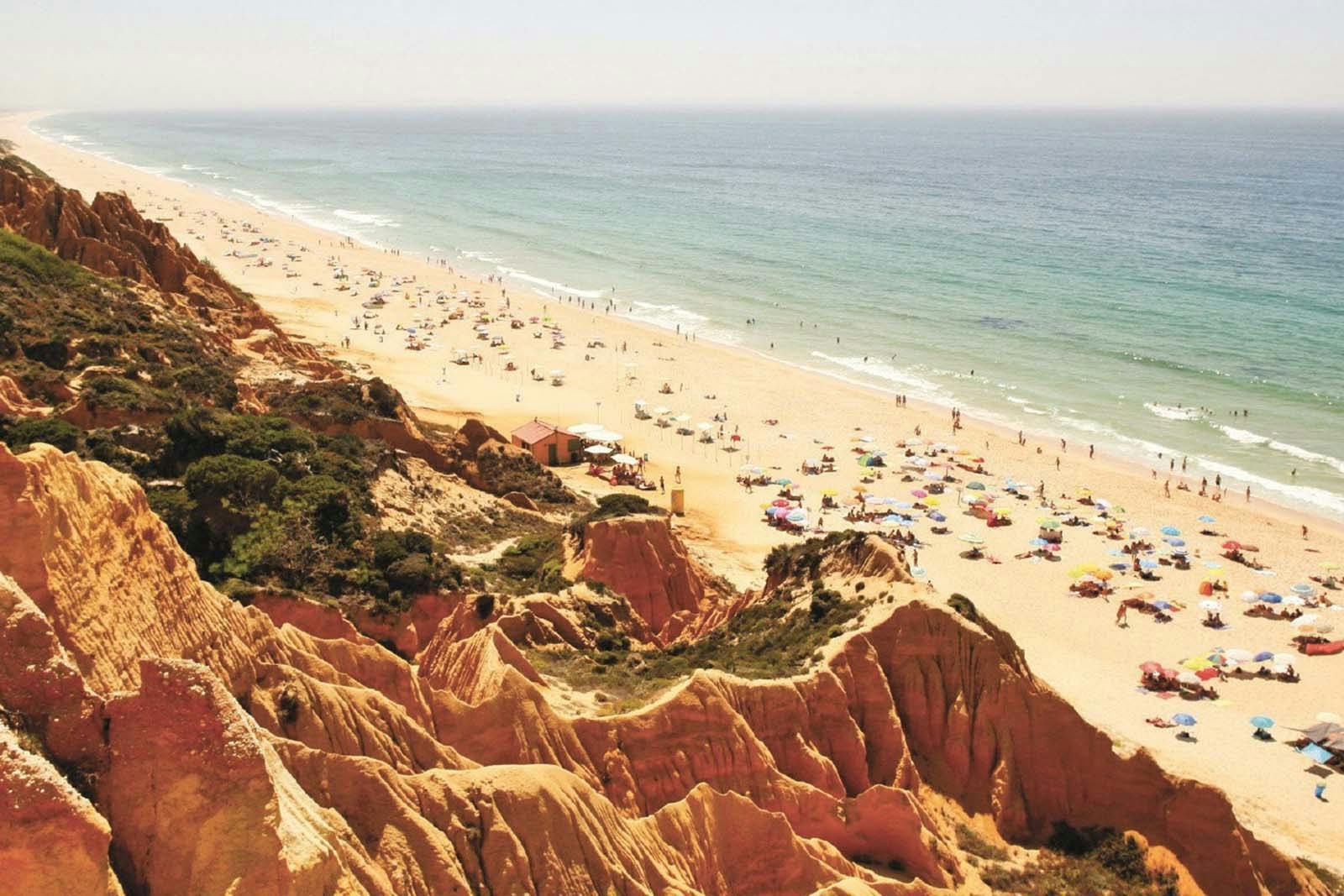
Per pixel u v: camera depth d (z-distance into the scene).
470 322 156.00
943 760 37.66
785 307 168.25
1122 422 116.25
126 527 26.17
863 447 109.56
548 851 25.34
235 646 27.75
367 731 27.50
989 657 38.56
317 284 177.38
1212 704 64.00
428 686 32.22
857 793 35.97
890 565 43.53
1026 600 77.94
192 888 17.20
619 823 27.86
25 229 101.44
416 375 127.44
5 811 14.79
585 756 31.50
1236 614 76.44
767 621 45.88
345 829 21.95
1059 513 93.88
